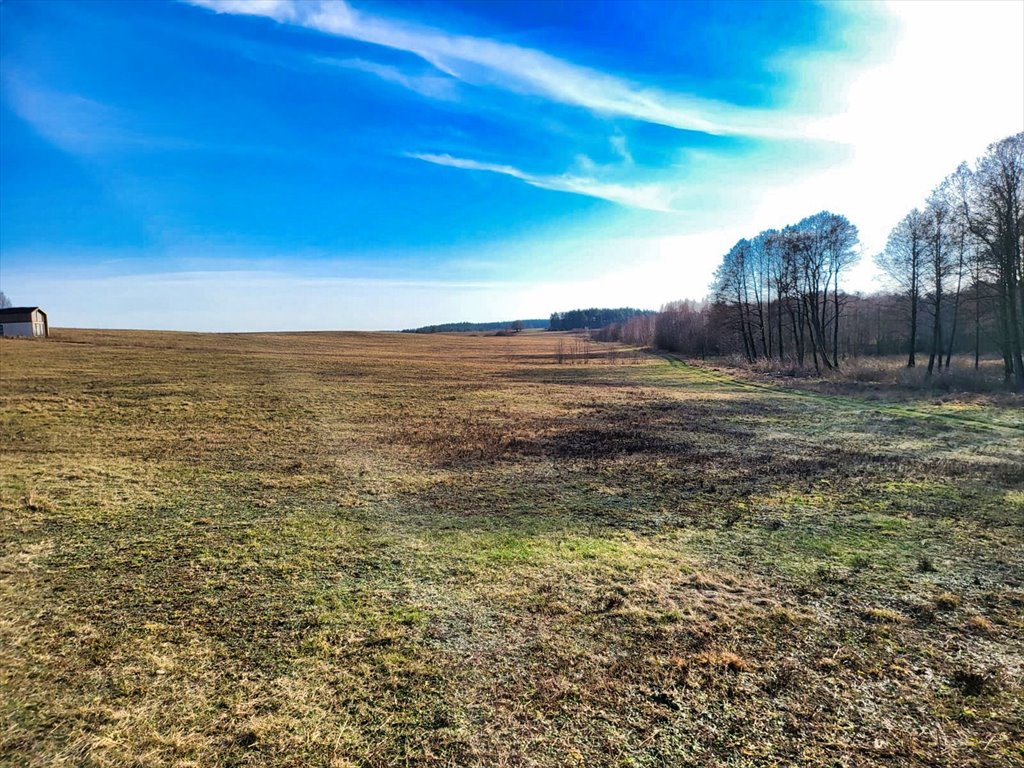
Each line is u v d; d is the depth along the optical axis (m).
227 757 3.46
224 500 9.58
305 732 3.69
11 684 4.27
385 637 4.93
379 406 22.56
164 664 4.53
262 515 8.76
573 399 25.78
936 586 5.82
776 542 7.32
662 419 19.42
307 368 38.53
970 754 3.39
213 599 5.76
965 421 17.09
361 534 7.85
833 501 9.12
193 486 10.47
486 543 7.45
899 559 6.59
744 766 3.32
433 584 6.10
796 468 11.64
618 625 5.11
